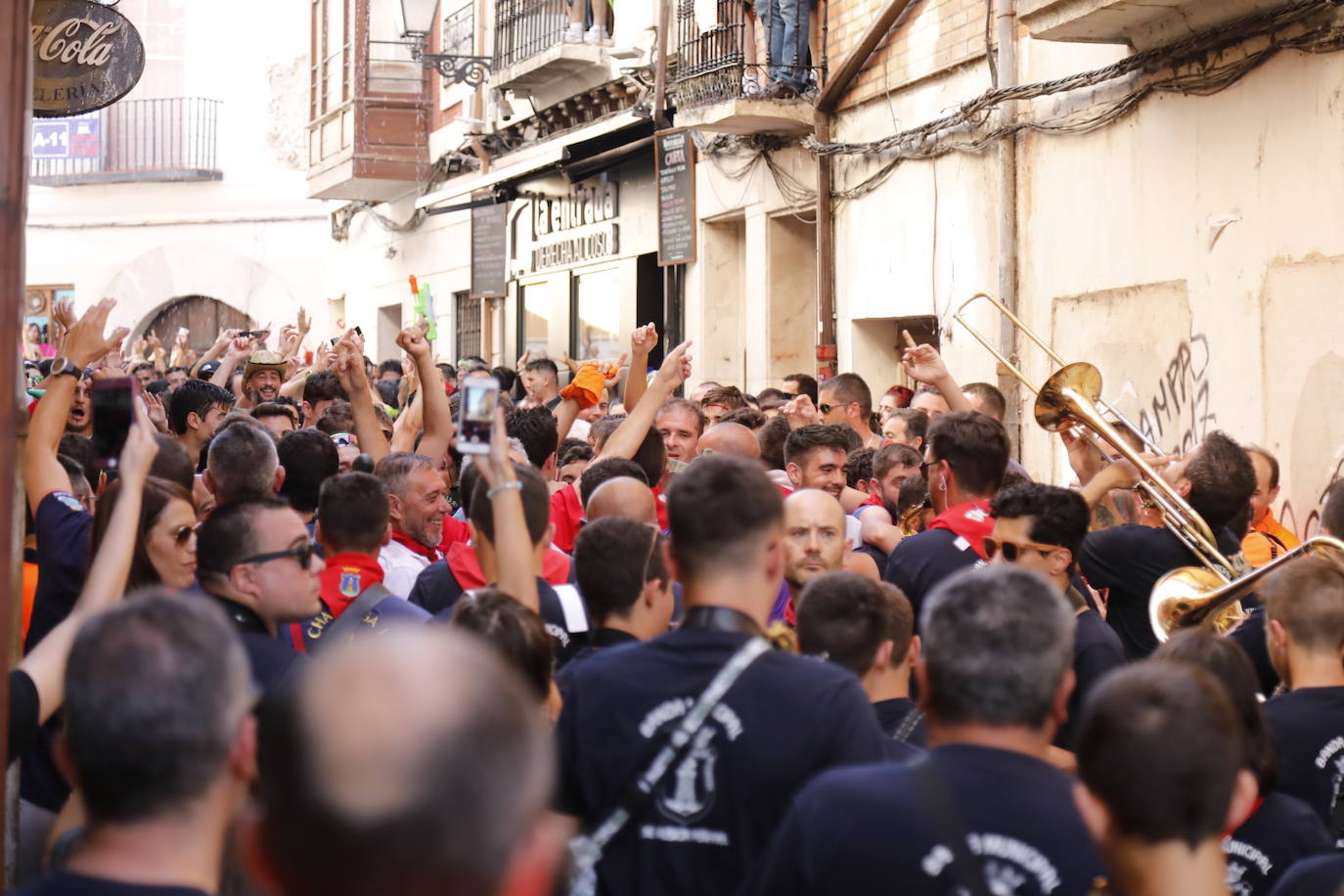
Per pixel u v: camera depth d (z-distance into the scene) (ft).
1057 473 32.76
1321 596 10.75
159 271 94.79
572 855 8.13
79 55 23.59
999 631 7.43
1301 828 9.42
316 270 91.56
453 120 67.72
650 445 18.92
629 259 54.29
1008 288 34.37
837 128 42.78
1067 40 29.48
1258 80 25.99
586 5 54.24
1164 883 6.61
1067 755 11.51
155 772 5.82
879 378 42.68
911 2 38.42
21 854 11.73
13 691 8.87
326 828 3.91
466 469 14.69
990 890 7.07
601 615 11.10
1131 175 30.07
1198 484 15.49
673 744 8.57
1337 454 23.88
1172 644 9.88
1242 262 26.50
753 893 7.67
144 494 12.16
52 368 14.24
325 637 12.60
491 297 65.46
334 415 24.84
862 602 10.62
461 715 3.96
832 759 8.54
